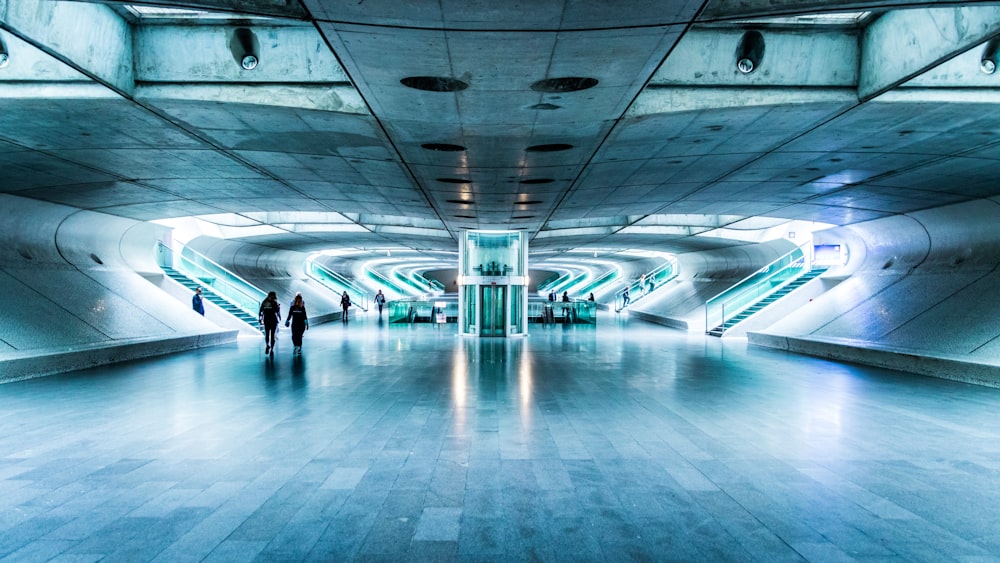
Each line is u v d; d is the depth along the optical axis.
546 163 11.18
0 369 10.69
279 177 12.66
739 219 24.17
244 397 9.54
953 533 4.31
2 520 4.48
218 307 22.64
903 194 14.12
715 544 4.11
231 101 7.48
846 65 7.33
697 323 26.09
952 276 16.25
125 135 9.07
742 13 4.96
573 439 6.94
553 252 42.00
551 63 6.16
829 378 11.87
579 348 18.00
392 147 9.92
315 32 7.21
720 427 7.58
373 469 5.76
